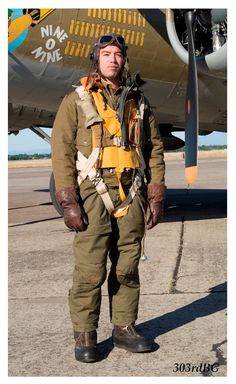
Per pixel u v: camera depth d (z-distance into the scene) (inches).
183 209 361.1
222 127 312.5
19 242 243.3
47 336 120.5
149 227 114.3
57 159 105.8
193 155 174.2
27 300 148.0
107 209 106.7
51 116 300.8
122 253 111.2
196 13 221.6
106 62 105.3
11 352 111.4
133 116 109.3
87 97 106.7
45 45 226.5
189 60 205.8
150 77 254.5
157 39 245.8
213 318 129.3
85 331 107.3
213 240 233.0
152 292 151.7
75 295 108.1
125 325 112.2
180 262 189.2
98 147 105.8
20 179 900.6
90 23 230.8
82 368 103.0
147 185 115.4
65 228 284.8
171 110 277.4
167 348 112.1
